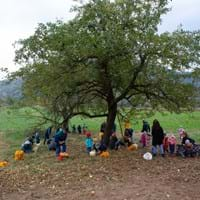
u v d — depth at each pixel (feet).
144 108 99.14
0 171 75.56
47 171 70.23
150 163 72.23
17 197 53.93
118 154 84.07
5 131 148.97
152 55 80.69
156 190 52.29
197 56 80.23
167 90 87.25
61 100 89.10
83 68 81.66
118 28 77.92
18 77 92.22
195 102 89.56
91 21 79.51
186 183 56.49
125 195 50.37
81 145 106.52
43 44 82.38
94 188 54.80
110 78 85.10
